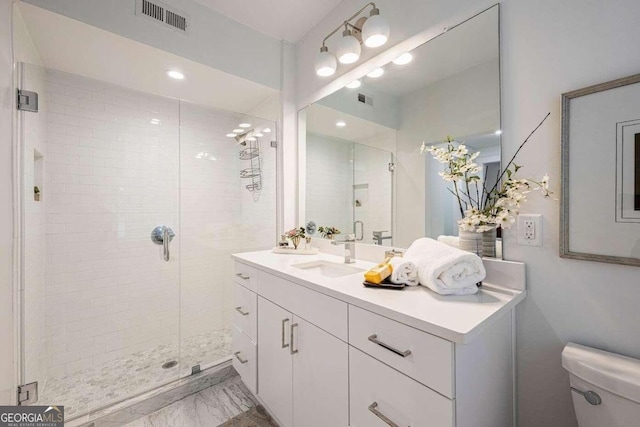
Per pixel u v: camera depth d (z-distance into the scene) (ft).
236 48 6.49
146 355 7.36
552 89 3.23
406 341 2.64
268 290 4.79
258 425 4.92
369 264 5.24
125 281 7.47
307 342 3.87
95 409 5.11
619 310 2.82
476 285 3.36
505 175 3.60
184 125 8.38
